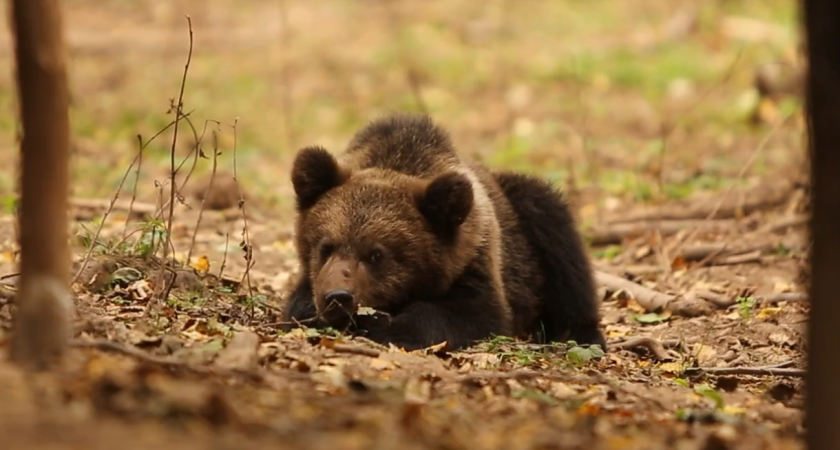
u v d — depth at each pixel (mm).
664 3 46281
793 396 10695
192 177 23438
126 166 24375
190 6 44344
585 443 7828
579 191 22766
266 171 26219
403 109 33781
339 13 44781
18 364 7828
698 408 9609
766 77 29672
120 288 12289
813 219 7301
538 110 33781
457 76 37875
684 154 26953
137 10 43969
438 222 12250
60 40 7734
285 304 12664
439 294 12406
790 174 20609
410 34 41938
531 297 13922
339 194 12430
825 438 7277
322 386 8836
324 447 6957
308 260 12406
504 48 41375
